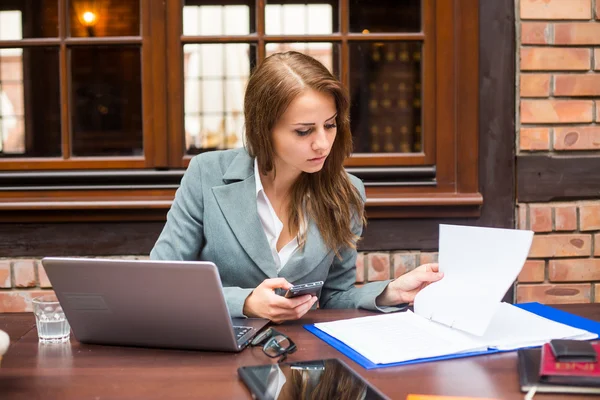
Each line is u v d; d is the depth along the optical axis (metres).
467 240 1.31
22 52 2.38
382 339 1.20
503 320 1.32
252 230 1.55
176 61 2.30
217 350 1.18
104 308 1.18
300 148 1.41
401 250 2.34
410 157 2.35
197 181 1.61
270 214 1.61
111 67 2.37
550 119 2.32
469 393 0.94
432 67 2.33
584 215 2.33
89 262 1.13
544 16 2.29
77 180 2.30
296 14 2.33
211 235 1.57
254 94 1.46
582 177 2.34
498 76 2.31
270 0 2.32
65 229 2.28
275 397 0.90
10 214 2.26
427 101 2.34
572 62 2.31
